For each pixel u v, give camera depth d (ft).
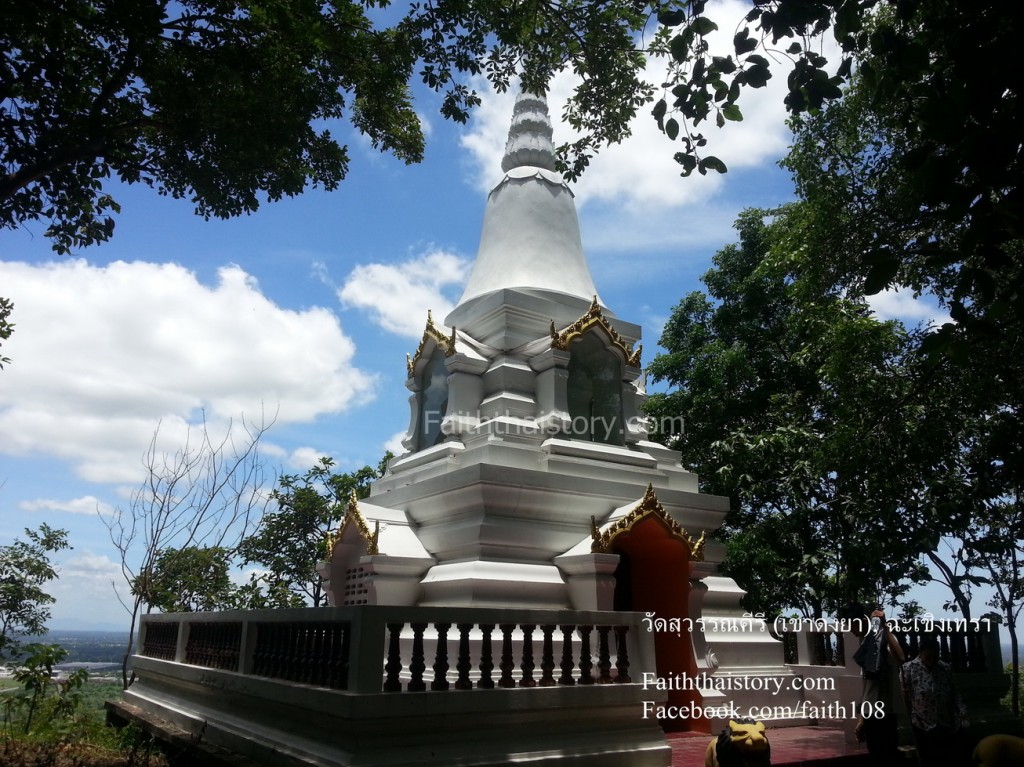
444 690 26.68
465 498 43.57
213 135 41.88
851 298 51.03
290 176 45.16
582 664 30.37
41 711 45.98
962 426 48.16
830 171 50.11
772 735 41.50
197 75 39.73
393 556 43.06
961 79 18.97
